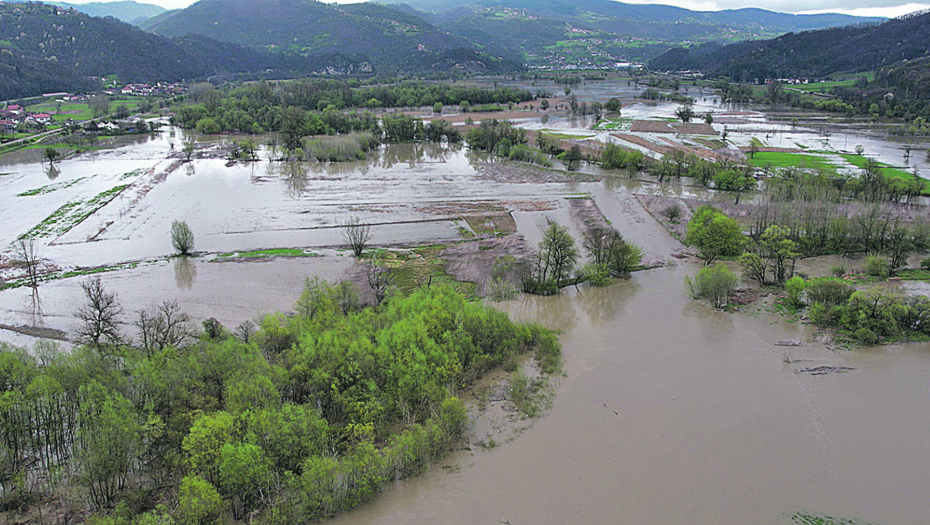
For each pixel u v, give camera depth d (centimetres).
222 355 5144
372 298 7556
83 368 4884
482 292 8300
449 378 5522
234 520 4019
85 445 4150
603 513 4169
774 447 4878
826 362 6194
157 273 8838
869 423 5175
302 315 6575
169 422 4500
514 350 6334
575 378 5978
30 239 10244
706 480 4500
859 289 7769
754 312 7481
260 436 4316
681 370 6109
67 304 7819
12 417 4362
